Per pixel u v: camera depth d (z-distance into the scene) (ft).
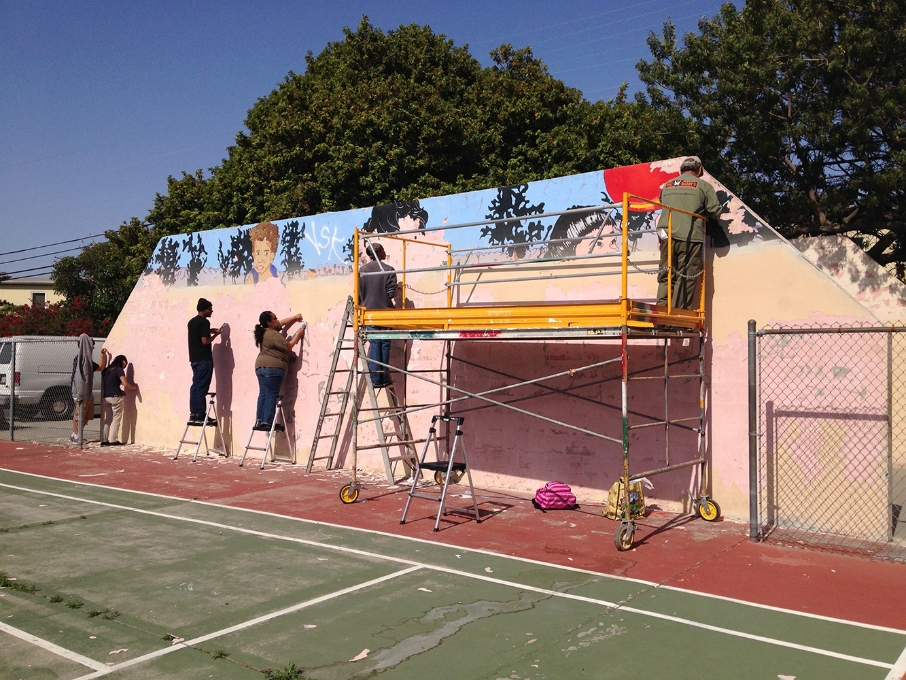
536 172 64.64
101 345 62.18
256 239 40.22
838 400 23.71
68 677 13.57
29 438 48.24
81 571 20.08
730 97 45.32
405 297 34.40
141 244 78.13
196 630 15.89
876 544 22.62
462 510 26.94
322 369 37.32
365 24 71.67
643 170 27.89
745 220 25.55
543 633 15.74
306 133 64.13
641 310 22.50
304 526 25.09
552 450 29.66
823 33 42.45
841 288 23.79
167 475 34.96
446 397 32.76
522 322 24.44
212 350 41.91
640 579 19.40
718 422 25.98
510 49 72.95
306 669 13.97
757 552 21.88
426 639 15.39
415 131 63.16
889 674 13.84
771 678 13.67
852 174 44.45
